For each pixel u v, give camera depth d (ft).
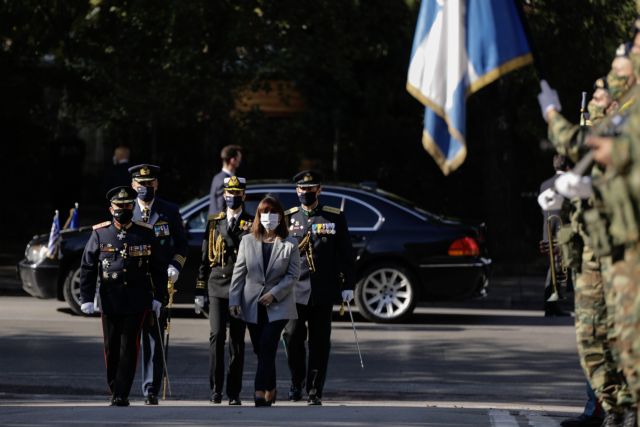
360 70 332.80
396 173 342.23
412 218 199.21
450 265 196.65
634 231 56.13
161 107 262.88
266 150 301.63
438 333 185.26
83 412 106.93
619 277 59.98
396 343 174.29
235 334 125.49
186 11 247.91
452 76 75.10
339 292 128.67
